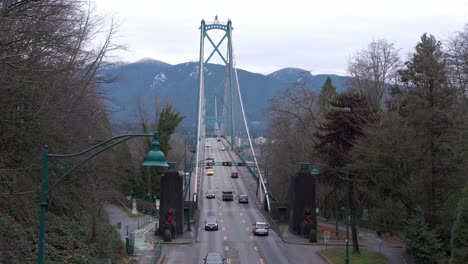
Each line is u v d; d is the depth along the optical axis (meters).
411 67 48.22
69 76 35.78
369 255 51.47
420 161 43.53
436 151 42.97
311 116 82.81
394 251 54.78
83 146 38.81
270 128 110.50
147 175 106.38
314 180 70.31
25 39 25.94
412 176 44.41
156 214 97.88
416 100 43.72
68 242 35.53
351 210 54.53
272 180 108.06
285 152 97.06
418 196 44.69
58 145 35.25
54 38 27.58
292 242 64.56
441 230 42.69
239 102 181.88
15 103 27.73
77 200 45.56
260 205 99.06
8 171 29.48
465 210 32.53
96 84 43.12
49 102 29.44
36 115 27.39
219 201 105.00
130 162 94.94
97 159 42.09
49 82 28.80
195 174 127.06
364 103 57.44
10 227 28.86
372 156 44.22
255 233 71.06
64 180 38.44
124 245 53.25
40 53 27.80
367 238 67.44
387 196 47.88
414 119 43.47
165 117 110.69
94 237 40.34
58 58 33.56
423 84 44.16
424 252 41.06
